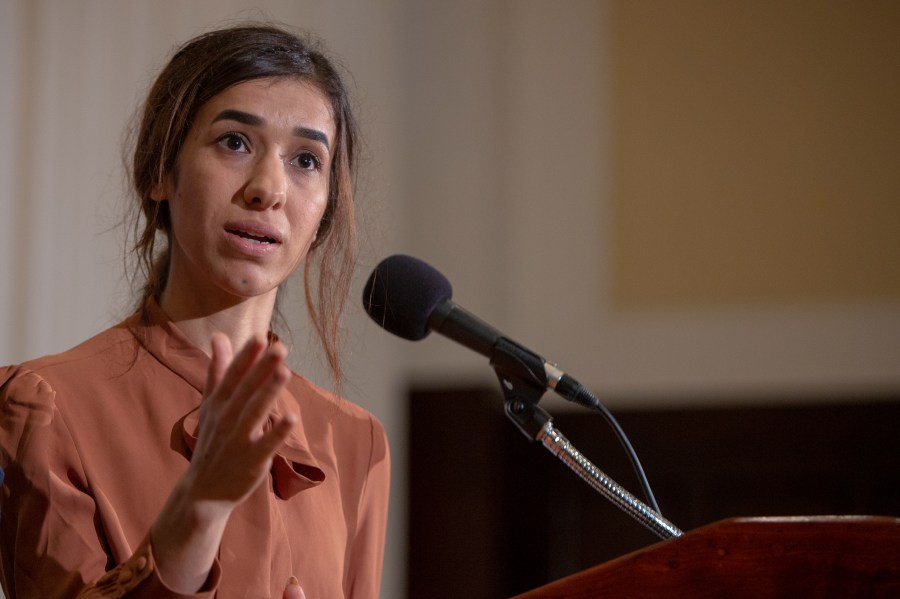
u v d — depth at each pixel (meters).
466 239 12.68
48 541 4.09
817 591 3.27
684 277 12.35
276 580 4.34
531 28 12.93
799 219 12.18
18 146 8.63
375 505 5.15
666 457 12.14
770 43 12.49
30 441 4.19
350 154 5.15
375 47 12.19
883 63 12.20
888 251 11.93
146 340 4.60
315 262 5.32
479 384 12.30
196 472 3.52
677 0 12.76
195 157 4.52
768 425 11.96
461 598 12.03
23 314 8.49
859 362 11.80
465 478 12.18
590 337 12.41
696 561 3.33
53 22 8.95
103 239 8.87
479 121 12.88
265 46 4.71
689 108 12.58
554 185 12.68
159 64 9.36
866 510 11.70
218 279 4.47
